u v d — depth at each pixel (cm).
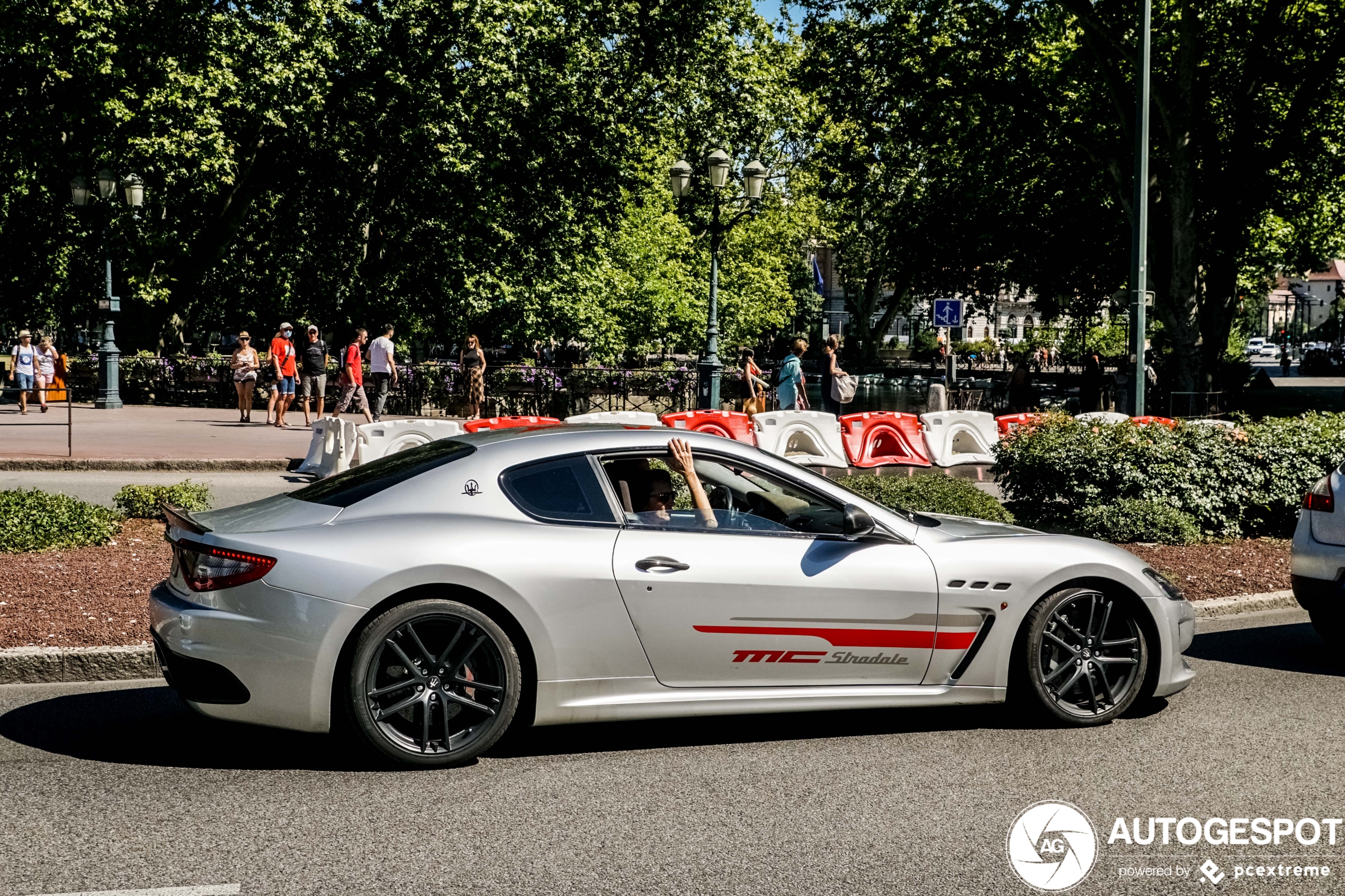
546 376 2784
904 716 587
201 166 2742
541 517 516
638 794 467
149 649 641
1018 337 9481
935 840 421
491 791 469
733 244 5097
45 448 1770
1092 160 2870
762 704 532
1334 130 3028
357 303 3416
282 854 402
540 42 3025
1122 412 2978
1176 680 587
